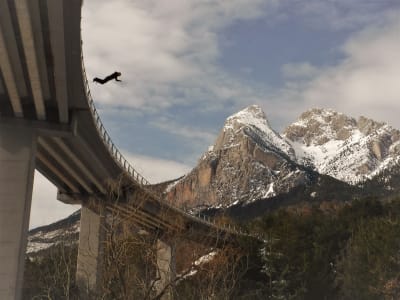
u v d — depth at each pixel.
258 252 82.06
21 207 45.53
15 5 30.97
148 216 71.12
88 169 61.44
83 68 41.94
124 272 28.27
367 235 82.81
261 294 74.94
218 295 39.81
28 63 37.88
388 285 73.25
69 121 48.66
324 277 78.75
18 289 44.25
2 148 46.59
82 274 40.59
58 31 34.50
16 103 44.69
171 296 30.11
